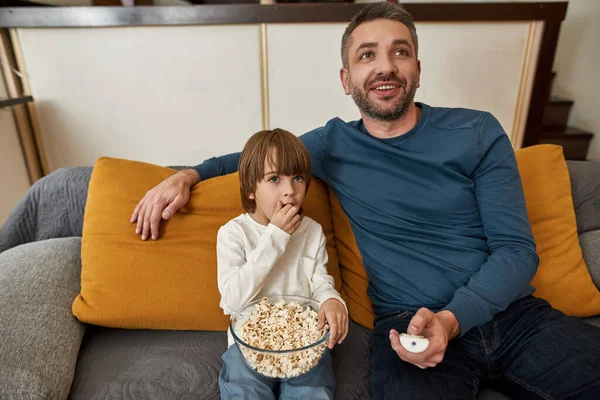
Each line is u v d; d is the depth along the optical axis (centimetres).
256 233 96
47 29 157
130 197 106
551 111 311
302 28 161
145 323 99
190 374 89
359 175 109
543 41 163
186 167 134
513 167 100
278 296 91
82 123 172
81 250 107
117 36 159
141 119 173
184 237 104
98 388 84
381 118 105
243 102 172
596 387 72
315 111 175
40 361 80
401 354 77
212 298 101
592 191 131
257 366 76
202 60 165
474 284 88
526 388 82
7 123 164
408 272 101
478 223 103
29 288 94
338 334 82
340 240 116
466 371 84
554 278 109
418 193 103
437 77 170
